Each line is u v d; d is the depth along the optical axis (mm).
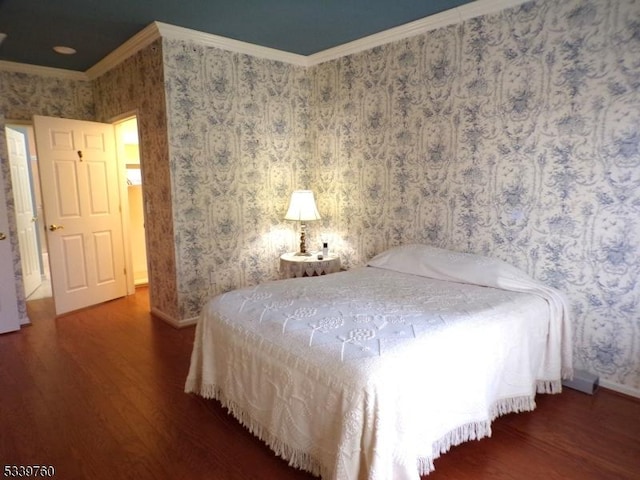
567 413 2227
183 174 3414
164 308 3746
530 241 2682
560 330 2408
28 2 2719
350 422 1487
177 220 3428
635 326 2324
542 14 2486
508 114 2695
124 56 3684
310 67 4066
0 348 3131
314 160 4156
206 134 3502
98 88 4305
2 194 3354
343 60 3725
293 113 4039
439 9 2877
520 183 2688
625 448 1938
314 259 3623
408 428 1558
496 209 2818
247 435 2068
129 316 3865
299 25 3186
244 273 3902
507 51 2660
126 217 4500
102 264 4254
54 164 3785
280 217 4094
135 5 2799
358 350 1638
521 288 2465
